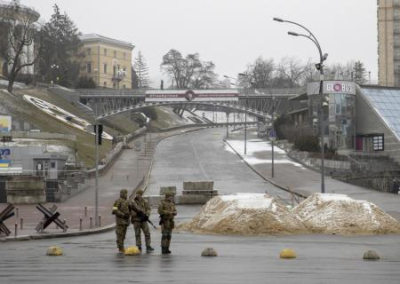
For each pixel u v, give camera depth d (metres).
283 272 19.47
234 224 35.78
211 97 173.62
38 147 81.62
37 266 21.33
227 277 18.34
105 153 116.94
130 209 26.48
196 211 56.59
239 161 111.69
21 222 38.91
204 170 99.56
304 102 149.12
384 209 54.56
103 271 19.91
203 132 191.12
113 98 178.62
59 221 36.72
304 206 38.81
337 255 24.94
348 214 36.78
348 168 93.31
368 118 112.56
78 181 74.00
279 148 130.62
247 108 174.25
